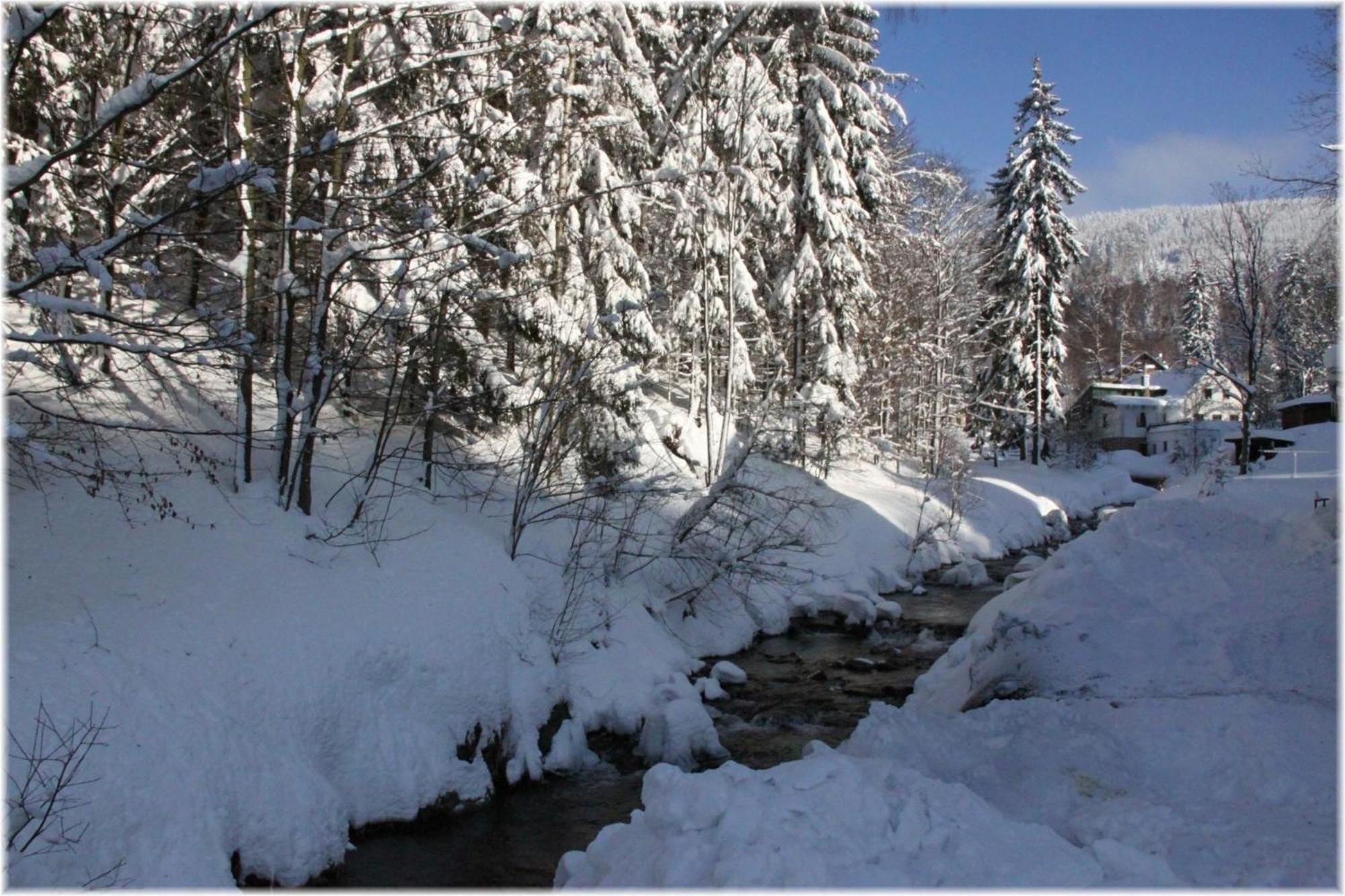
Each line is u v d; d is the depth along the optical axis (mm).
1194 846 5469
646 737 11938
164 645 8336
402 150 12719
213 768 7660
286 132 11508
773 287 27797
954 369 37562
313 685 9188
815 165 26281
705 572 17516
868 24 27516
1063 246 44938
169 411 13031
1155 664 8945
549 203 11438
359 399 16781
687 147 20812
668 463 21812
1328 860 5082
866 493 28672
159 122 9742
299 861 8055
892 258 35062
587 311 17141
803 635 18766
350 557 11602
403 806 9461
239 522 11062
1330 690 7824
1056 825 6297
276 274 12086
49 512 9734
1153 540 11109
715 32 20969
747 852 4652
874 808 5137
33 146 10227
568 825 9867
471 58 12359
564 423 14898
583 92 15688
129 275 10242
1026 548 31812
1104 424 63812
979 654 10711
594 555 16125
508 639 12023
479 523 15055
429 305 13188
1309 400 45938
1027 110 43719
